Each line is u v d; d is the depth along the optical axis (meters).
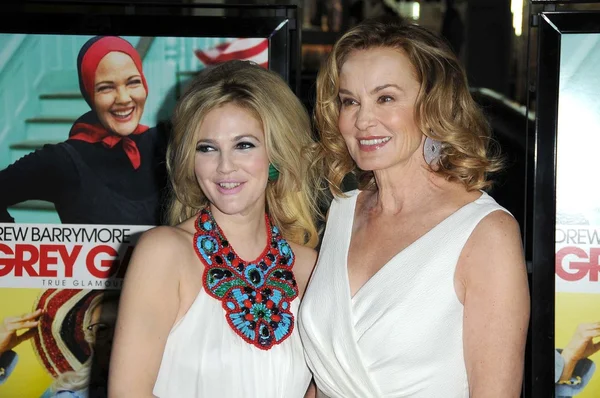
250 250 2.66
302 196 2.77
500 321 2.42
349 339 2.55
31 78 3.41
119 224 3.44
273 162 2.63
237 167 2.55
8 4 3.37
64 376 3.44
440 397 2.49
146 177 3.43
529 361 3.42
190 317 2.52
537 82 3.30
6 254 3.43
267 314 2.61
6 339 3.43
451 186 2.61
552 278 3.32
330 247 2.71
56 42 3.39
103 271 3.44
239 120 2.54
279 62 3.37
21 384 3.44
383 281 2.54
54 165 3.43
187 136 2.57
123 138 3.42
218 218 2.63
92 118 3.42
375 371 2.53
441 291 2.47
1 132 3.42
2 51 3.39
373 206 2.73
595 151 3.31
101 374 3.44
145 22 3.38
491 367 2.42
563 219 3.33
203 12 3.37
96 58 3.39
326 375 2.63
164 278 2.50
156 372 2.48
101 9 3.38
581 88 3.29
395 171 2.63
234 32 3.37
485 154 2.62
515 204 3.76
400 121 2.55
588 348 3.32
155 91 3.41
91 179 3.43
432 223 2.55
